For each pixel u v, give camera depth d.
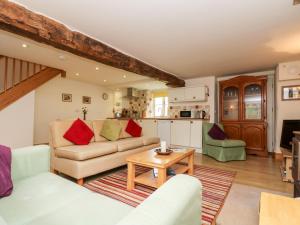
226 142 3.89
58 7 2.00
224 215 1.77
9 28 1.96
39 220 0.95
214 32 2.57
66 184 1.41
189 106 5.55
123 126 3.95
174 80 5.12
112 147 2.87
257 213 1.80
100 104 7.35
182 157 2.44
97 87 7.23
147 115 7.86
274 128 4.59
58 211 1.04
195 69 4.58
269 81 4.74
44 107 5.57
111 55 3.09
